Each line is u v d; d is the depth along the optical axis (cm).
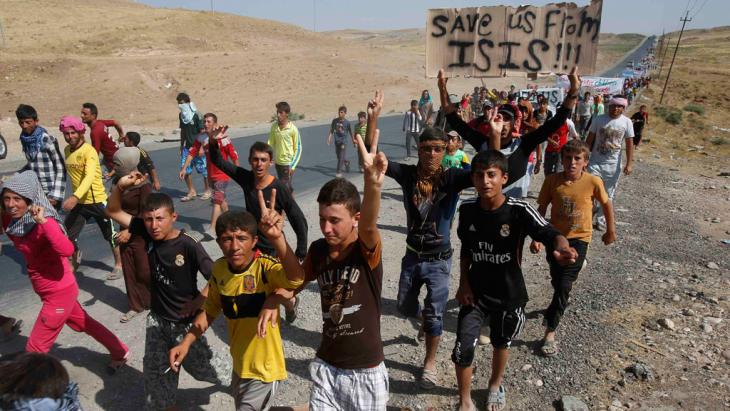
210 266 339
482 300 359
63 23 7269
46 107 3634
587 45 488
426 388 405
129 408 383
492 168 326
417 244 403
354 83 4897
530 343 467
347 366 282
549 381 411
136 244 492
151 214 330
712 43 14288
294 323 513
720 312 516
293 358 451
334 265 285
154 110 3716
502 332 357
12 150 1541
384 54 6806
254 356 308
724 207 1009
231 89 4516
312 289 593
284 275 289
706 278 614
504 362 368
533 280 615
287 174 829
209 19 7744
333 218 268
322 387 286
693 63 8062
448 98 528
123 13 8444
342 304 281
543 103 1231
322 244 292
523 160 419
